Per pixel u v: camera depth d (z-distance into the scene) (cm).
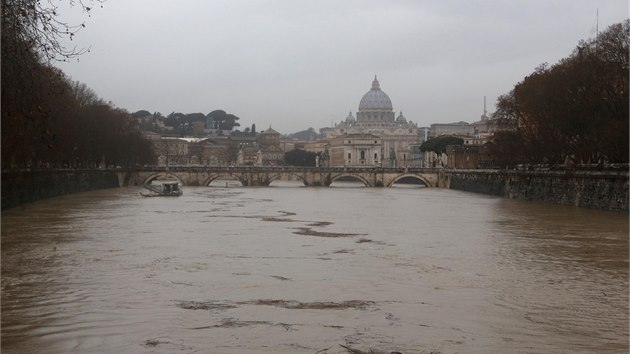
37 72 8162
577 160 17150
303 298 5734
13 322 4922
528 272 7031
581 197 16150
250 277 6625
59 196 19288
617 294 5978
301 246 8950
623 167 14600
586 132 16112
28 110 7388
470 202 18725
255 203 18050
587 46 16812
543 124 17575
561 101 16050
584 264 7544
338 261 7688
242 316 5109
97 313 5162
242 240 9519
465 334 4712
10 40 6316
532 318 5159
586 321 5081
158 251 8294
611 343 4550
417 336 4641
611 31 15588
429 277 6725
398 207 16675
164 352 4262
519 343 4531
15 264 7231
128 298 5659
